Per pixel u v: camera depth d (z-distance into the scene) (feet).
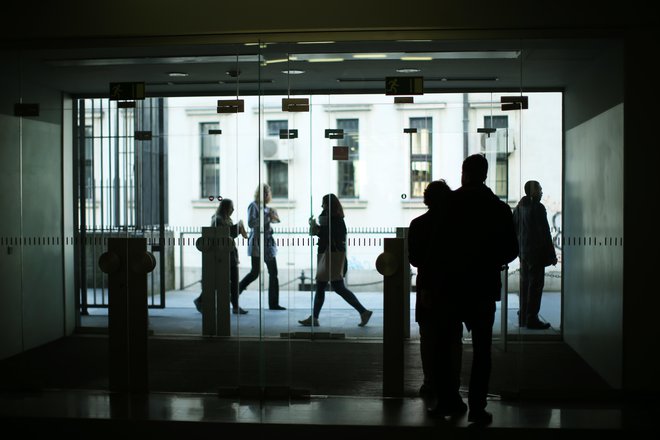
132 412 17.33
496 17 18.12
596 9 17.81
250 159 21.07
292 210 22.85
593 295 18.66
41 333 19.97
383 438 15.93
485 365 16.31
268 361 20.07
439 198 18.75
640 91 17.69
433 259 16.53
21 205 20.01
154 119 20.27
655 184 17.63
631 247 17.72
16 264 20.07
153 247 20.03
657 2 17.62
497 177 20.63
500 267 16.44
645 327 17.75
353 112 22.36
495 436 15.78
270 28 18.47
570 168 19.24
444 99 21.31
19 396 19.19
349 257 22.68
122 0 18.76
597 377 18.45
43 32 18.93
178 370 19.88
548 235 19.51
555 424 16.16
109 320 19.51
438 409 16.72
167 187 20.35
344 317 22.68
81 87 20.07
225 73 20.61
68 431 16.76
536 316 19.33
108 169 20.06
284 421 16.34
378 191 22.58
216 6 18.57
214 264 20.44
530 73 19.97
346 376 20.43
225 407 17.79
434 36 18.26
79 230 19.97
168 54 19.67
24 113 20.10
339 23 18.33
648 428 15.87
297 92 22.15
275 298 21.93
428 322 18.38
